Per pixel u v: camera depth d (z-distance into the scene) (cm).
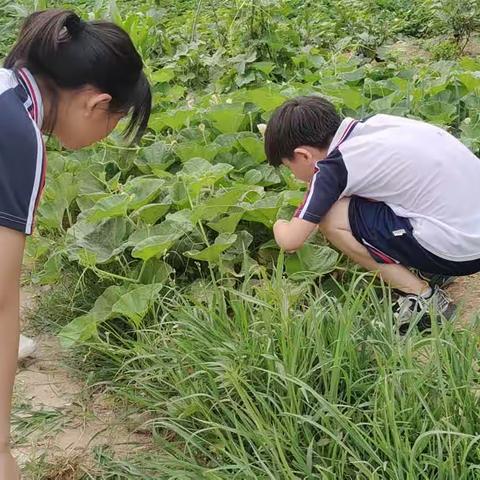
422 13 621
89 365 256
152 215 294
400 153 251
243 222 308
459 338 217
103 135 176
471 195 253
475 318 225
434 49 555
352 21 584
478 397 201
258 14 493
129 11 631
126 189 303
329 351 219
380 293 275
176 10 661
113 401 241
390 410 183
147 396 235
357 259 265
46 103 164
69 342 248
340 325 214
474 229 252
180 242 291
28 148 152
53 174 340
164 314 251
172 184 310
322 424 198
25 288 306
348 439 194
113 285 277
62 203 317
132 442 224
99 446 223
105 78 165
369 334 221
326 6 647
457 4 555
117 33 167
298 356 214
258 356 218
